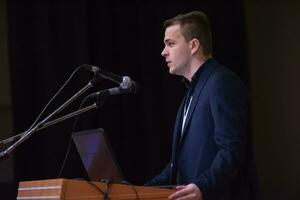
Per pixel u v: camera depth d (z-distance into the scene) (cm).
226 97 521
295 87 1245
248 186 535
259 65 1251
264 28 1258
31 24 1112
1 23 1212
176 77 1145
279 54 1252
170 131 1140
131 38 1152
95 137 466
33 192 444
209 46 584
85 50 1113
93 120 1111
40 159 1082
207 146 531
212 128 533
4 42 1212
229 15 1175
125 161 1127
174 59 581
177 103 1142
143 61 1147
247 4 1258
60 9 1120
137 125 1138
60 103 1096
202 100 543
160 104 1145
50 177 1076
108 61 1140
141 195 452
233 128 509
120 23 1152
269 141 1234
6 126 1202
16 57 1102
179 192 472
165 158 1132
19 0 1111
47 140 1083
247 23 1253
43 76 1106
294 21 1252
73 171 1071
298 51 1248
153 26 1155
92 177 488
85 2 1123
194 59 577
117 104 1132
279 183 1220
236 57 1167
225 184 498
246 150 525
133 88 533
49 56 1109
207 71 561
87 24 1122
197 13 588
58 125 1085
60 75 1108
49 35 1111
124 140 1130
